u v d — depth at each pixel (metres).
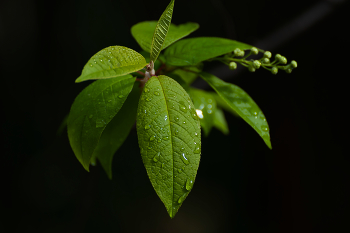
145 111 0.54
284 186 1.64
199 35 1.42
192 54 0.60
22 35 1.51
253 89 1.56
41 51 1.55
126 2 1.50
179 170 0.53
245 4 1.26
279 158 1.64
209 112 0.65
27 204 1.62
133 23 1.55
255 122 0.59
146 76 0.58
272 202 1.70
